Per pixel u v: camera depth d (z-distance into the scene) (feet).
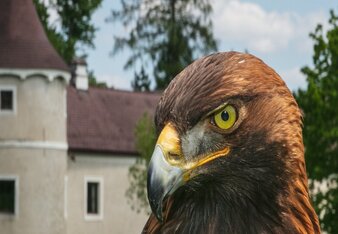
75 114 174.60
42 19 201.36
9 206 151.84
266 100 13.41
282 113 13.51
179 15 189.78
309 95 91.91
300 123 13.75
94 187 171.22
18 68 149.59
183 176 13.32
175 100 13.34
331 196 90.99
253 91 13.32
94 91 183.62
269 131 13.44
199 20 189.88
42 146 151.74
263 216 13.60
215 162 13.47
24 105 150.71
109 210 173.17
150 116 154.81
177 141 13.29
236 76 13.29
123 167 175.11
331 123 92.12
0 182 151.43
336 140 91.76
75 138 169.17
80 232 168.14
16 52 150.92
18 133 150.82
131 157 176.24
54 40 200.64
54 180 153.58
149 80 213.05
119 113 181.78
